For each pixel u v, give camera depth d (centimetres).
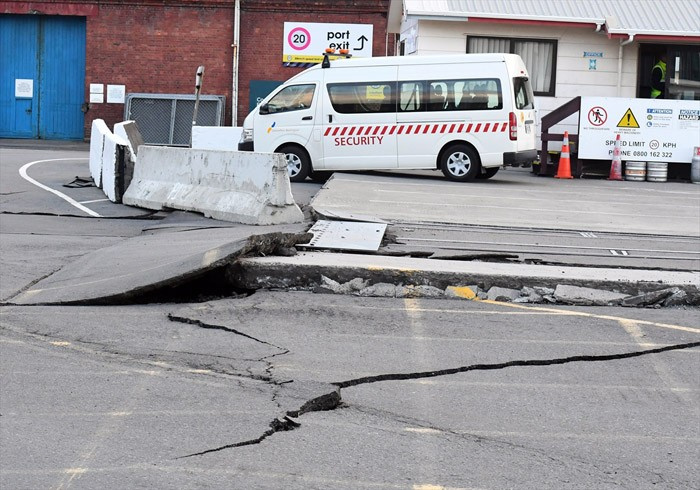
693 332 838
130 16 3397
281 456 537
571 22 2533
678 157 2377
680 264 1094
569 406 646
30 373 688
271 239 997
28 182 1984
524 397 661
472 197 1730
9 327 823
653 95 2639
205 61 3403
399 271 943
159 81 3419
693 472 534
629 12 2572
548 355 760
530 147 2103
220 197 1412
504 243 1202
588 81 2612
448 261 1034
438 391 669
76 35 3447
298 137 2094
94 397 634
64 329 817
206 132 2639
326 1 3353
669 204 1781
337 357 742
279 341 783
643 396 672
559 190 1983
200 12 3384
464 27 2580
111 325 832
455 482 507
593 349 780
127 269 1020
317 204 1500
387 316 866
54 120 3484
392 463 532
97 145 1975
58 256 1166
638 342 803
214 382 671
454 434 584
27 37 3450
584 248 1195
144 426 579
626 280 944
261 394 645
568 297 934
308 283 947
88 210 1598
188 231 1296
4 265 1094
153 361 723
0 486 486
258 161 1351
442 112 2038
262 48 3394
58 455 530
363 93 2064
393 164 2062
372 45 3372
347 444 560
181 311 876
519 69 2062
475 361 739
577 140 2441
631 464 544
